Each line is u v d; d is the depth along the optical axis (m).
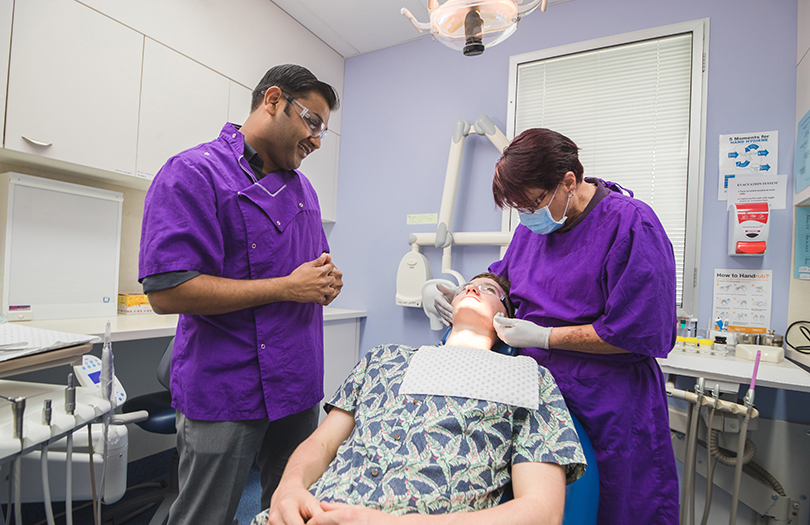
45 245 1.72
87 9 1.65
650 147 2.10
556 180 0.99
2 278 1.61
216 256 0.99
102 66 1.70
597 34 2.21
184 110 2.00
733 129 1.90
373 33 2.71
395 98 2.82
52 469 1.08
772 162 1.83
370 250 2.87
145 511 1.71
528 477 0.79
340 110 3.01
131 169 1.80
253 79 2.33
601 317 1.00
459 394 0.89
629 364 1.06
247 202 1.06
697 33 1.98
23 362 0.81
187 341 1.05
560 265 1.12
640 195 2.11
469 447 0.83
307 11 2.50
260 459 1.32
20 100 1.48
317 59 2.77
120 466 1.06
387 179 2.82
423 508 0.76
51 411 0.80
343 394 1.04
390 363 1.04
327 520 0.69
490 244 2.38
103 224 1.91
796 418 1.70
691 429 1.44
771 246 1.81
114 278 1.96
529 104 2.40
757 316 1.82
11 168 1.73
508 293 1.26
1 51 1.44
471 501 0.78
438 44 2.69
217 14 2.14
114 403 0.99
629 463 1.01
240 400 1.03
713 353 1.70
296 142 1.10
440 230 2.41
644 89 2.12
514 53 2.43
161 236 0.92
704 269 1.92
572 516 0.88
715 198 1.92
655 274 0.96
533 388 0.90
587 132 2.24
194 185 0.97
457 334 1.14
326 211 2.91
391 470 0.81
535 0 1.12
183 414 1.03
